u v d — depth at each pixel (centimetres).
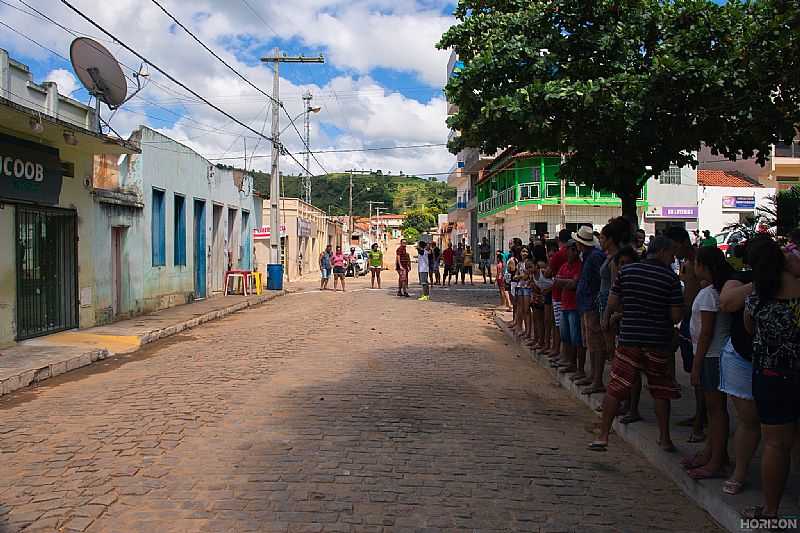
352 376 951
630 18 1470
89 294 1437
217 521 456
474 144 1766
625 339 606
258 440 639
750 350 462
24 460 588
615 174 1592
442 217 8856
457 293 2556
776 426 426
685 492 534
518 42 1545
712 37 1355
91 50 1373
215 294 2377
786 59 986
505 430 697
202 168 2214
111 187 1606
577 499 515
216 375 957
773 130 1359
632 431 665
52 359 1050
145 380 943
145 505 483
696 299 529
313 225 5162
